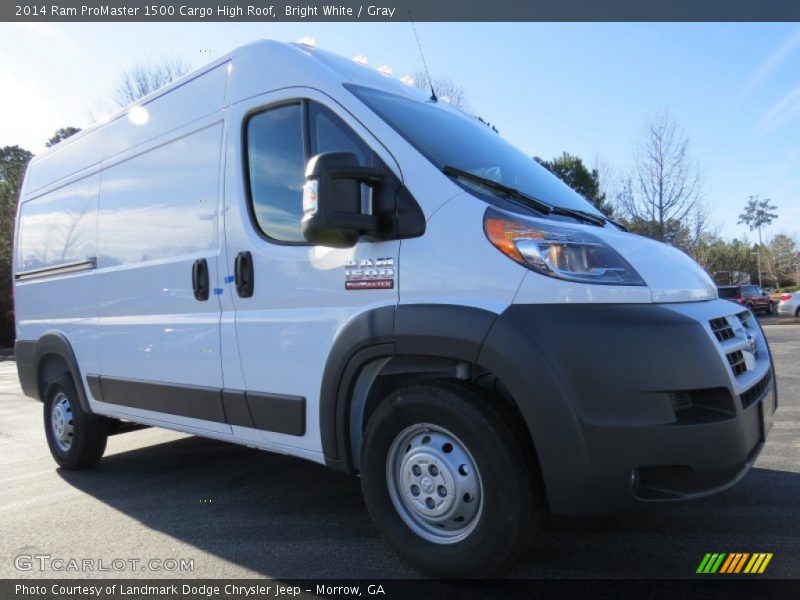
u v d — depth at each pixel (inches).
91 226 183.5
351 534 132.0
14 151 1414.9
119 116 179.3
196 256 143.3
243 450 217.3
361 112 116.0
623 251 103.7
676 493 91.3
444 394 100.7
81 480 186.9
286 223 125.5
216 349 137.4
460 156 121.0
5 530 142.4
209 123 144.6
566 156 897.5
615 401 89.0
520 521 95.8
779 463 170.1
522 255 96.3
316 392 117.5
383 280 107.8
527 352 91.3
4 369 732.7
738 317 113.7
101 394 177.6
